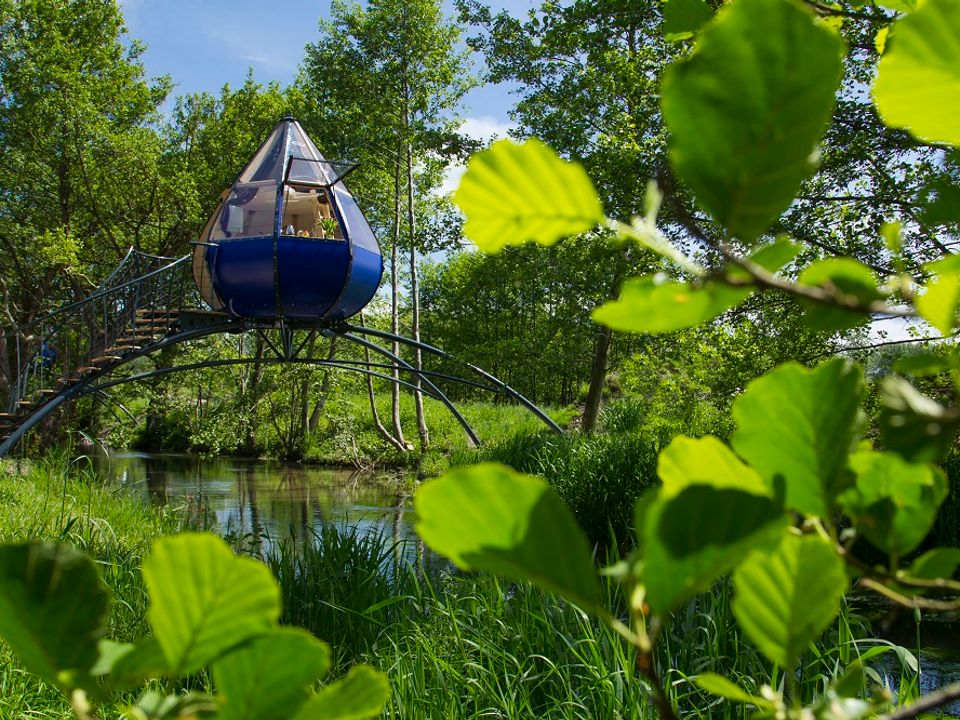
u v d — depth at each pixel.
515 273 18.20
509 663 4.12
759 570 0.30
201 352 25.08
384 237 28.20
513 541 0.25
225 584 0.26
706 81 0.24
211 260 12.75
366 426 24.72
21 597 0.25
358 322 27.73
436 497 0.24
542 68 16.94
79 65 22.45
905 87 0.25
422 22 21.50
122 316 14.05
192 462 22.39
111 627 4.49
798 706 0.32
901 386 0.27
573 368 20.91
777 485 0.30
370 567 6.03
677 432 10.63
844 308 0.29
